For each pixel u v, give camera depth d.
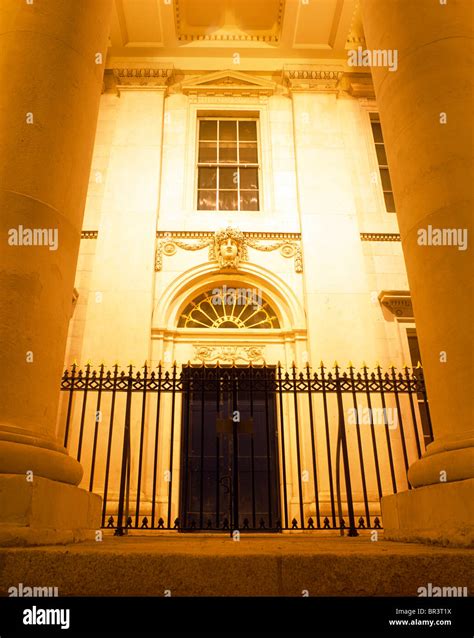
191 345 10.25
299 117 12.53
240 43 13.21
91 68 4.54
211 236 11.01
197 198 11.95
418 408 9.37
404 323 10.24
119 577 2.28
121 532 6.00
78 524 3.68
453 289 3.66
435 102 4.23
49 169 3.80
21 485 2.84
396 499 4.17
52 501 3.12
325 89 12.89
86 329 9.80
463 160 3.94
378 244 11.20
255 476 9.45
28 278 3.45
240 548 2.81
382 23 5.01
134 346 9.72
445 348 3.62
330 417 9.20
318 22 12.73
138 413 9.09
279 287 10.61
